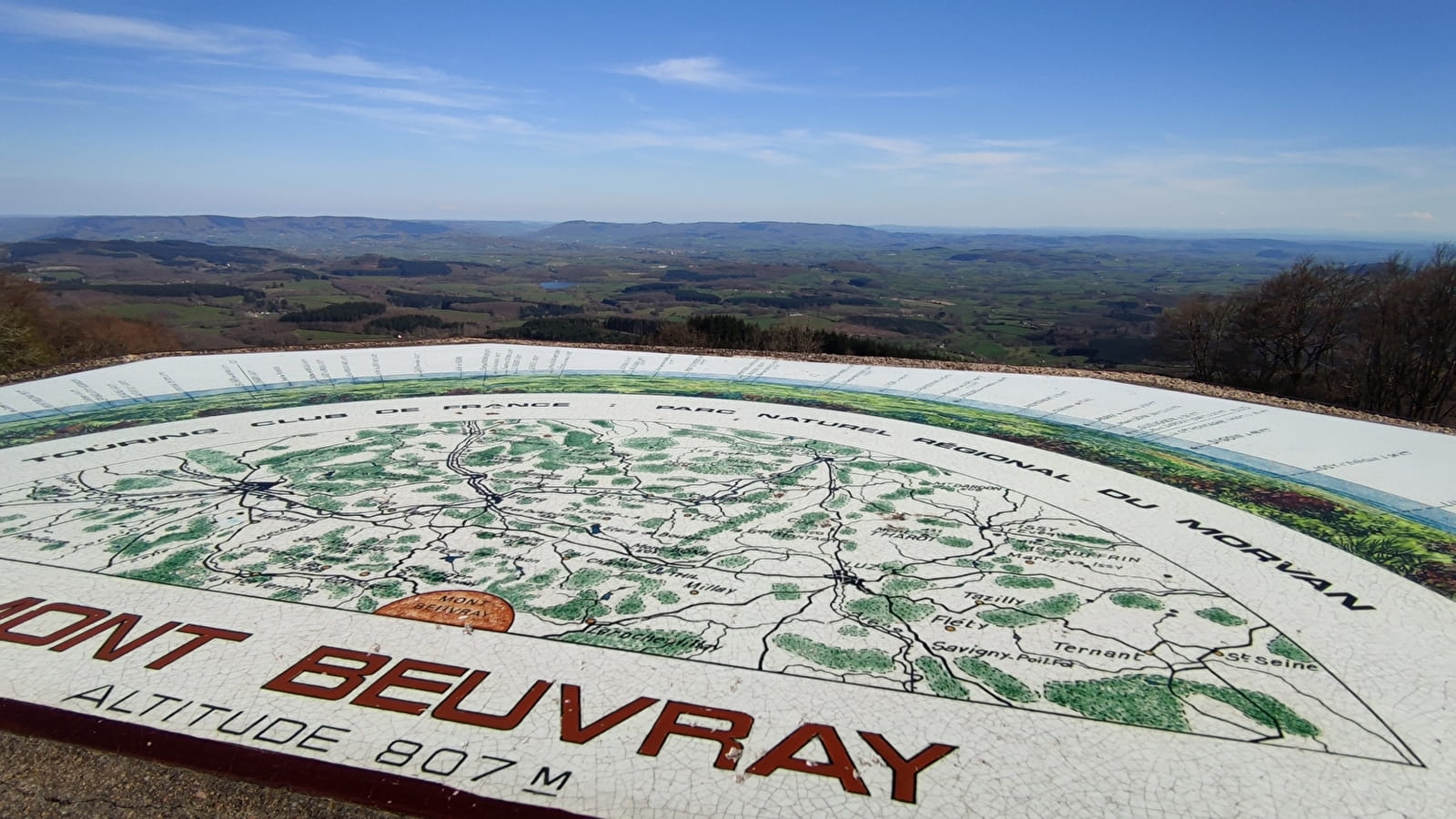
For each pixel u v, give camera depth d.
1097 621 6.10
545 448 10.57
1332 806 4.18
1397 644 5.75
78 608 6.12
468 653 5.56
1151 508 8.48
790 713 4.93
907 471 9.67
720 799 4.23
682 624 6.00
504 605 6.27
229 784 4.34
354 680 5.23
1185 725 4.84
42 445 10.51
